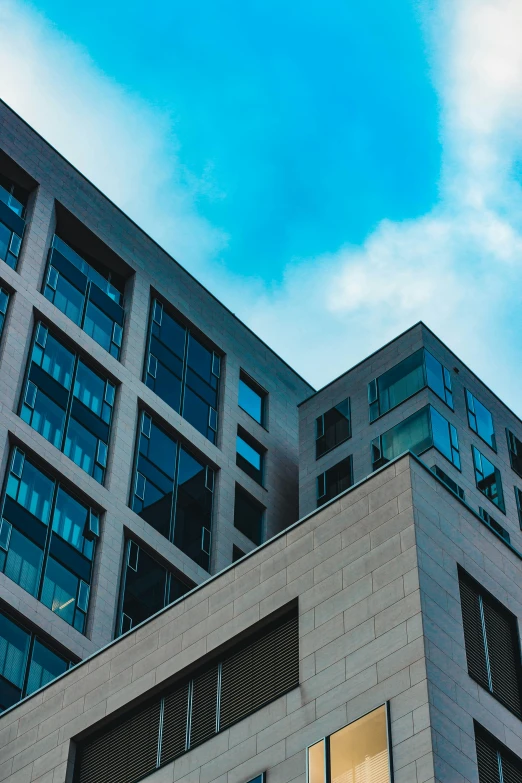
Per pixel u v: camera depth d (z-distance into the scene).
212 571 69.50
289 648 37.00
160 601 65.31
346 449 71.00
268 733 35.38
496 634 36.72
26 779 40.91
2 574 58.22
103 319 72.81
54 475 63.78
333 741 33.56
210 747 36.66
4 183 73.62
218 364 79.88
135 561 65.38
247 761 35.25
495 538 38.88
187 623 40.38
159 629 41.12
